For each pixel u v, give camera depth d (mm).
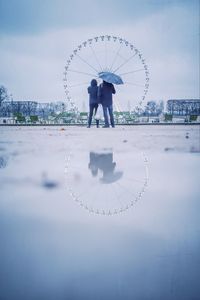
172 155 7840
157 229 4738
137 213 5148
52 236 4359
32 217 4812
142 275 3781
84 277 3734
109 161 7277
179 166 6891
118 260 3973
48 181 6082
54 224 4711
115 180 6379
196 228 4645
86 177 6371
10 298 3420
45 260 3938
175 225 4840
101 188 6117
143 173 6547
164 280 3645
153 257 4062
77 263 3885
